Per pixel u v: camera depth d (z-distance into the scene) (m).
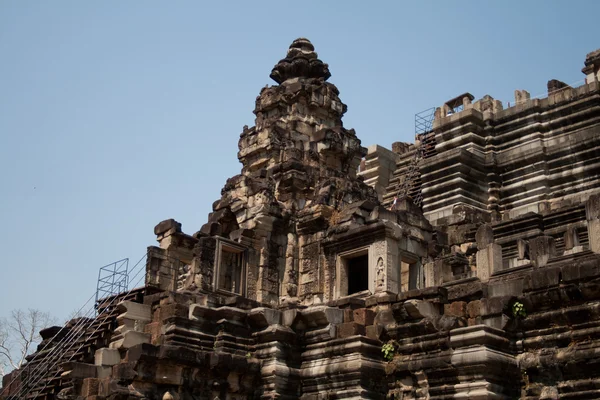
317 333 31.95
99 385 30.47
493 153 52.91
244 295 36.91
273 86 44.97
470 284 28.80
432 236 39.81
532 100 52.53
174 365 30.34
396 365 29.55
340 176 41.94
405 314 29.44
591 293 25.61
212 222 37.50
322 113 44.53
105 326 35.00
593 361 25.22
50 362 34.75
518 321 27.25
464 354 26.89
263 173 41.19
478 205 51.34
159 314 33.09
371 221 36.69
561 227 42.03
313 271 38.03
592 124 50.09
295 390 31.84
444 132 55.22
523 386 26.94
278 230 38.75
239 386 31.58
